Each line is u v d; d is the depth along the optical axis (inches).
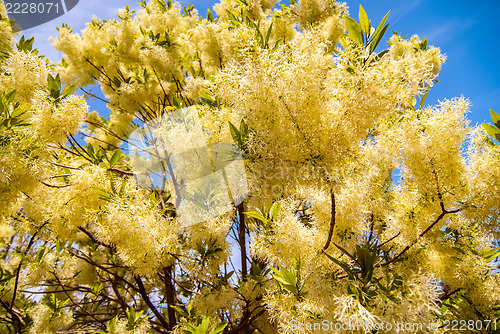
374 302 51.5
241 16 161.0
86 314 153.3
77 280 155.9
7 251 157.6
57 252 130.3
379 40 62.8
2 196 75.0
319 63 60.5
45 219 90.6
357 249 60.7
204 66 156.4
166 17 157.8
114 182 83.2
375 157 82.7
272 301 66.7
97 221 80.3
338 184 60.4
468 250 91.1
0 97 78.5
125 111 157.5
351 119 58.0
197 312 100.9
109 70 153.3
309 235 70.3
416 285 50.9
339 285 55.7
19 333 122.7
